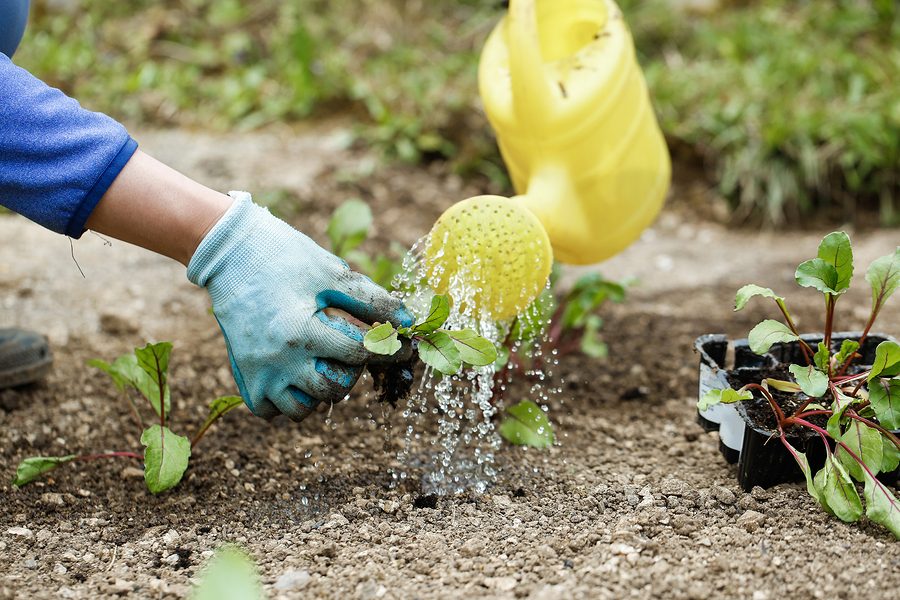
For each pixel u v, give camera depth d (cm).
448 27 430
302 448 212
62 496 203
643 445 213
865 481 192
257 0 441
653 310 251
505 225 197
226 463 209
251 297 191
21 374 218
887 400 192
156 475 199
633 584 188
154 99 371
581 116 204
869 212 310
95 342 235
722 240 302
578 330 233
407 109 346
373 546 195
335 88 369
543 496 203
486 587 188
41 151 188
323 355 192
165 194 190
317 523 199
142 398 221
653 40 398
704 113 327
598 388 226
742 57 374
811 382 192
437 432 214
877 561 190
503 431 209
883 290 197
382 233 278
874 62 356
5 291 247
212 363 230
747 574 189
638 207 212
